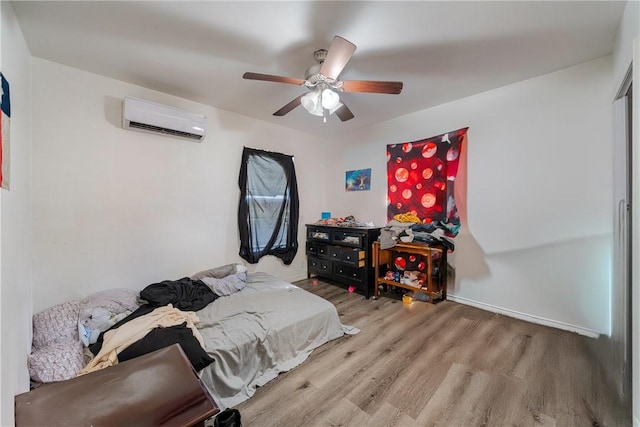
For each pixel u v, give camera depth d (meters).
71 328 1.80
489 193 2.70
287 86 2.52
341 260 3.43
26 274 1.61
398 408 1.46
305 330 2.03
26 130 1.70
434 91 2.67
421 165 3.20
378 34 1.76
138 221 2.52
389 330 2.35
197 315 2.03
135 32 1.72
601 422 1.35
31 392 0.78
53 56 1.98
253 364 1.74
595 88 2.12
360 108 3.11
